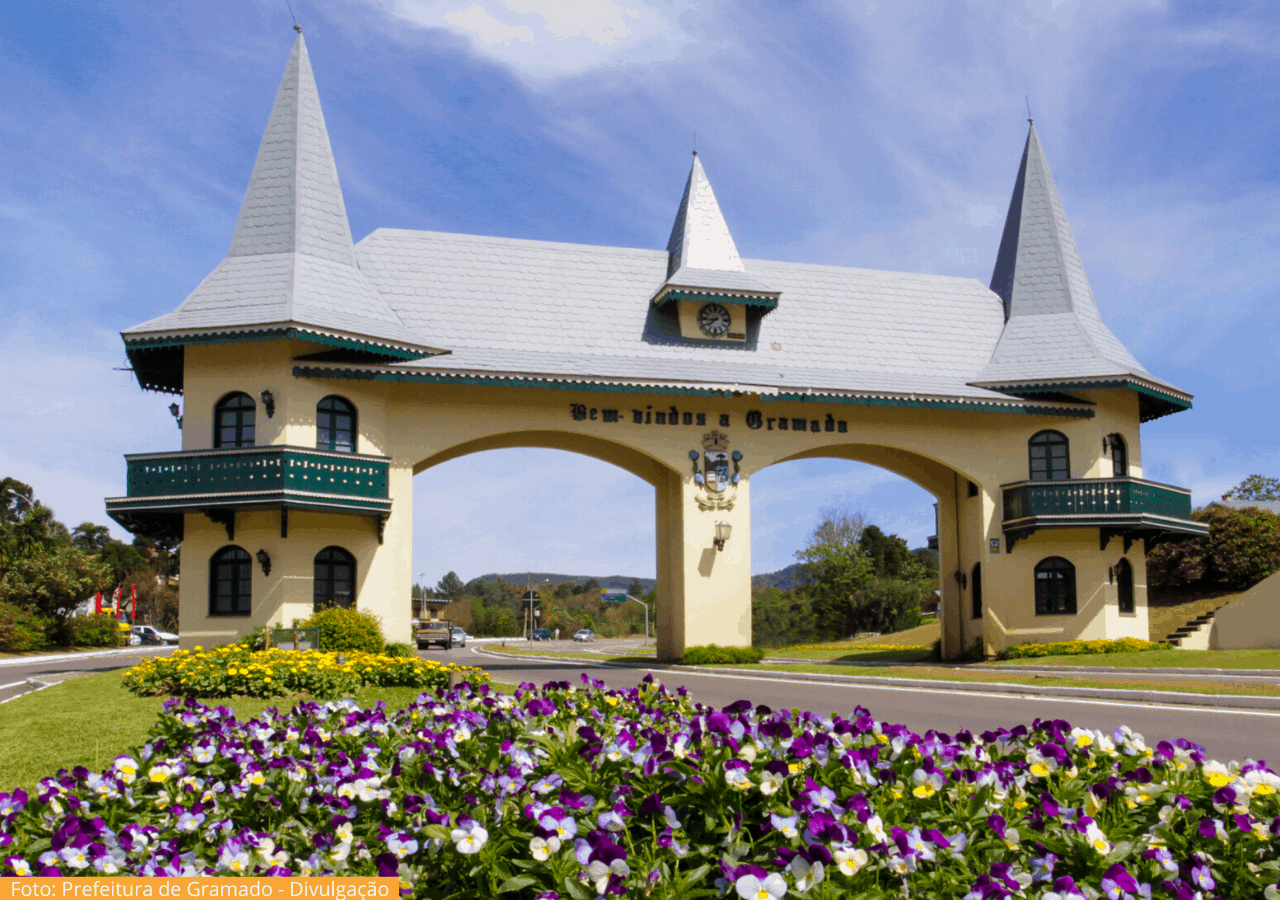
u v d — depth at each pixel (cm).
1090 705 1631
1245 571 3281
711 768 488
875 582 5803
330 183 2661
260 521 2350
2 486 6059
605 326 2786
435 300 2681
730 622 2709
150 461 2325
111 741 1143
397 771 575
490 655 4475
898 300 3125
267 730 730
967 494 3000
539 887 431
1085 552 2856
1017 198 3316
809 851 398
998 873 417
